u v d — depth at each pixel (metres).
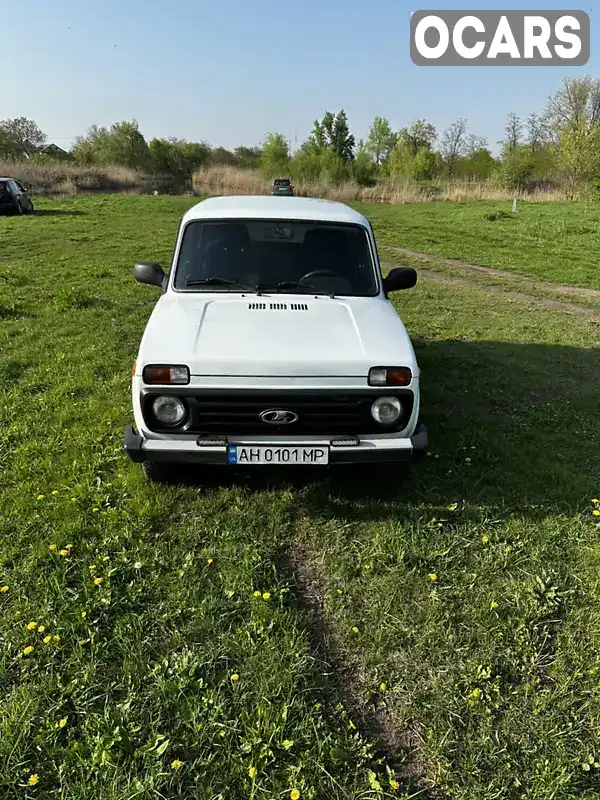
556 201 31.08
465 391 5.86
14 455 4.15
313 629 2.76
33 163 42.72
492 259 14.69
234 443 3.25
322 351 3.32
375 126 62.03
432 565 3.19
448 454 4.41
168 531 3.37
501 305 9.91
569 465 4.36
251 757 2.10
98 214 21.86
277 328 3.54
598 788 2.11
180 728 2.21
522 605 2.90
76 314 8.02
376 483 3.94
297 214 4.42
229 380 3.21
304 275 4.14
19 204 20.95
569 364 6.86
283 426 3.30
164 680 2.38
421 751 2.21
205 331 3.48
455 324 8.55
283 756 2.13
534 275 12.93
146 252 13.77
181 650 2.57
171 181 52.62
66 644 2.57
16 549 3.12
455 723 2.30
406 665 2.57
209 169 49.12
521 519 3.61
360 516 3.63
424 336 7.88
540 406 5.52
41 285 9.98
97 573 2.98
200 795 1.99
